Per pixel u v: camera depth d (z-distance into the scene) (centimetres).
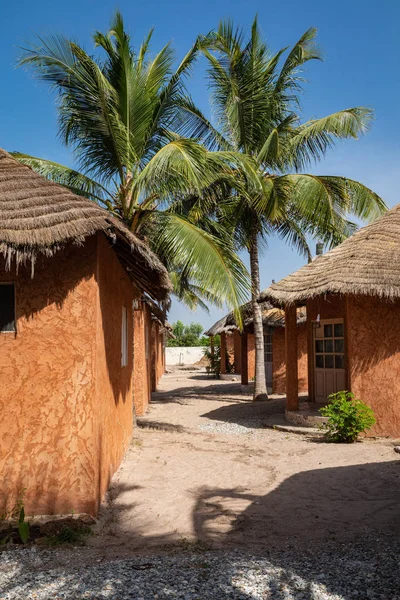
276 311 2077
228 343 3266
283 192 1509
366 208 1574
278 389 2011
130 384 1012
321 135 1603
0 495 540
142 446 980
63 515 538
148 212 1149
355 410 988
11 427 549
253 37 1617
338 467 784
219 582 385
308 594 362
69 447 549
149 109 1195
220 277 1059
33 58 1073
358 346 1061
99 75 1055
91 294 567
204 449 954
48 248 504
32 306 565
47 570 421
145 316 1571
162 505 608
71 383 556
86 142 1178
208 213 1705
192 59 1259
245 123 1656
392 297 1012
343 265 1094
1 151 676
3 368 557
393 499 613
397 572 395
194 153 1064
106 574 404
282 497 640
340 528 524
